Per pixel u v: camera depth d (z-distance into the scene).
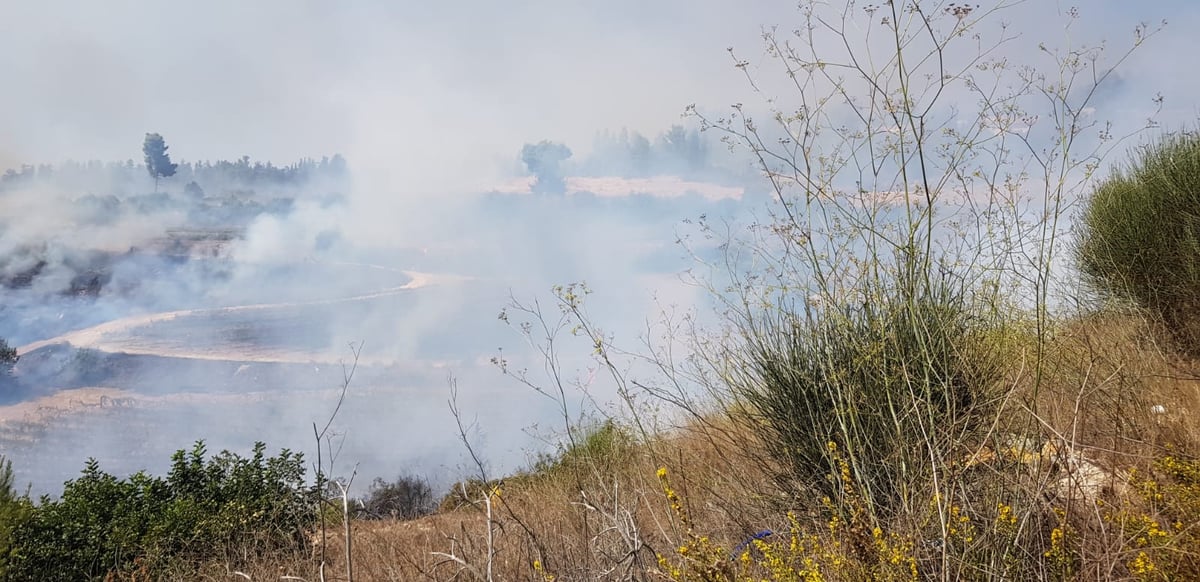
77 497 6.43
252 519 5.70
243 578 4.85
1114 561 2.12
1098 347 4.01
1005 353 3.34
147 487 6.52
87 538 6.07
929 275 3.33
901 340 3.28
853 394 3.26
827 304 3.57
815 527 3.22
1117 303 5.98
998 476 2.70
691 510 3.70
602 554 3.17
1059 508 2.54
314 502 6.04
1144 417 3.41
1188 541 2.30
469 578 3.63
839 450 3.37
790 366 3.62
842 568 2.43
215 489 6.54
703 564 2.61
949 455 2.72
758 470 3.88
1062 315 5.00
